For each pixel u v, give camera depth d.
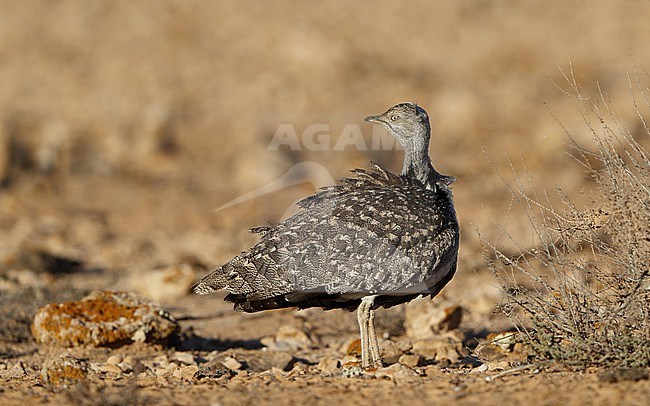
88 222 28.42
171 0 55.22
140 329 12.84
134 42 51.00
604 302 9.62
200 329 14.61
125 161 37.81
